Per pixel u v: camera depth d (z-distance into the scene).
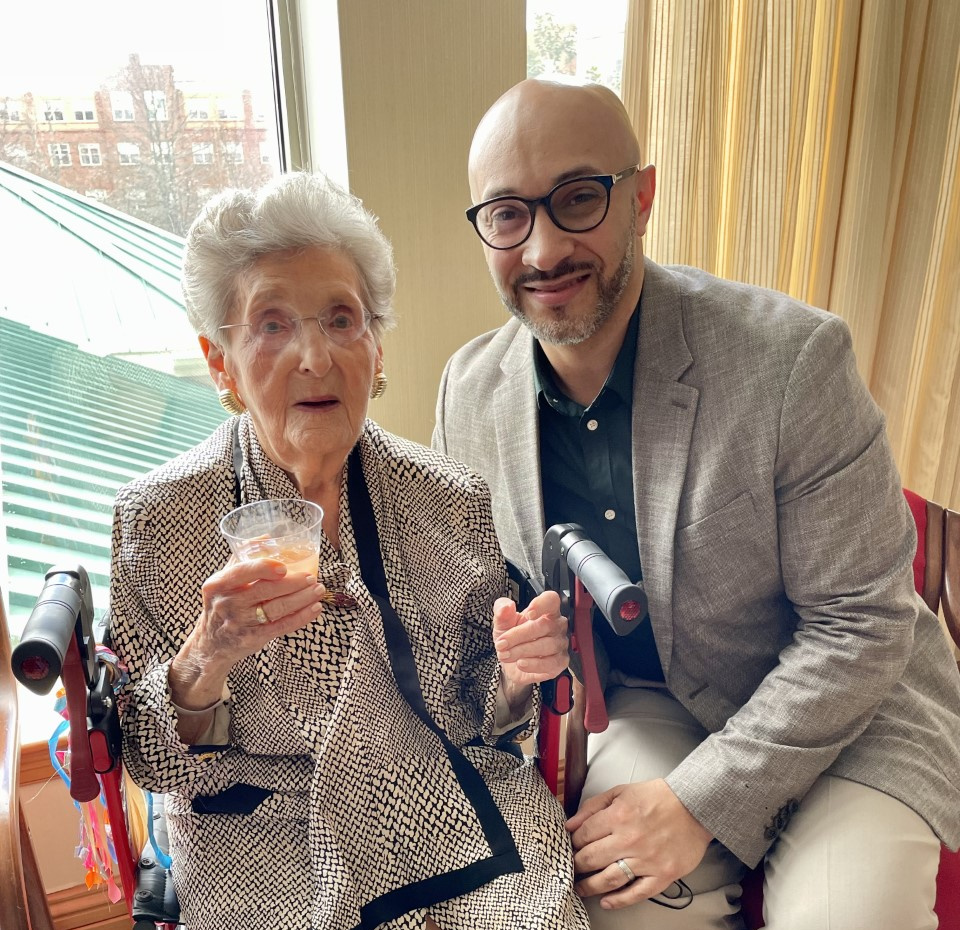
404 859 1.02
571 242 1.19
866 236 1.84
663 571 1.24
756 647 1.31
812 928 1.08
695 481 1.22
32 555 1.77
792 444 1.17
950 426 2.22
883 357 2.03
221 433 1.10
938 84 1.82
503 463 1.36
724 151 1.73
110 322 1.75
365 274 1.03
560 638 1.06
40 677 0.79
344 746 1.01
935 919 1.11
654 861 1.10
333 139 1.57
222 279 0.99
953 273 2.05
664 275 1.32
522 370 1.37
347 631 1.05
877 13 1.69
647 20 1.58
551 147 1.17
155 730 0.98
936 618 1.38
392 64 1.49
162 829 1.14
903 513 1.22
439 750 1.07
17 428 1.73
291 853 1.02
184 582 1.01
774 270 1.78
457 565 1.11
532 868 1.04
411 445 1.16
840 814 1.15
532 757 1.25
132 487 1.01
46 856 1.59
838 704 1.15
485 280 1.70
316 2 1.51
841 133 1.77
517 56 1.59
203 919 0.99
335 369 0.98
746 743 1.16
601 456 1.32
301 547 0.87
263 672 1.02
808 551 1.20
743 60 1.65
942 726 1.26
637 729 1.38
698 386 1.23
